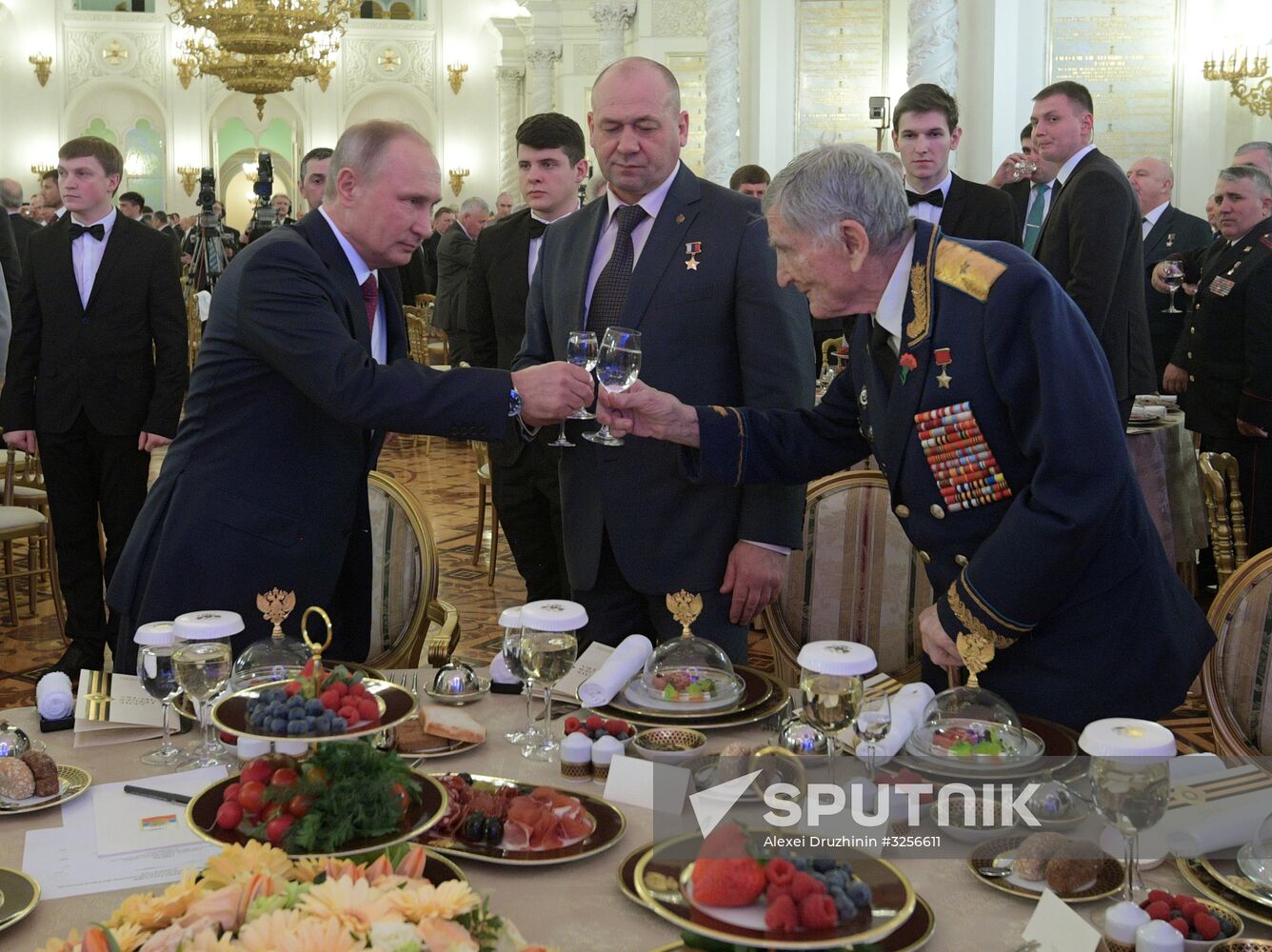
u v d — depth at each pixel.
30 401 5.01
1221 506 4.53
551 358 3.15
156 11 26.86
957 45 8.20
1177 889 1.58
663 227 2.87
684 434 2.59
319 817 1.43
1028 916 1.50
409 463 10.67
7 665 5.23
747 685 2.28
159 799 1.83
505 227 4.89
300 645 2.08
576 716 2.14
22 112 26.44
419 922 1.14
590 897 1.54
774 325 2.76
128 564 2.73
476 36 28.06
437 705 2.21
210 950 1.08
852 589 3.06
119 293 4.95
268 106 28.02
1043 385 1.99
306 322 2.52
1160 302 6.76
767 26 11.39
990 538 2.04
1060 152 5.35
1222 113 8.81
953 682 2.43
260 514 2.64
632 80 2.81
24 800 1.81
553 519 4.27
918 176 5.26
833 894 1.30
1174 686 2.12
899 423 2.17
